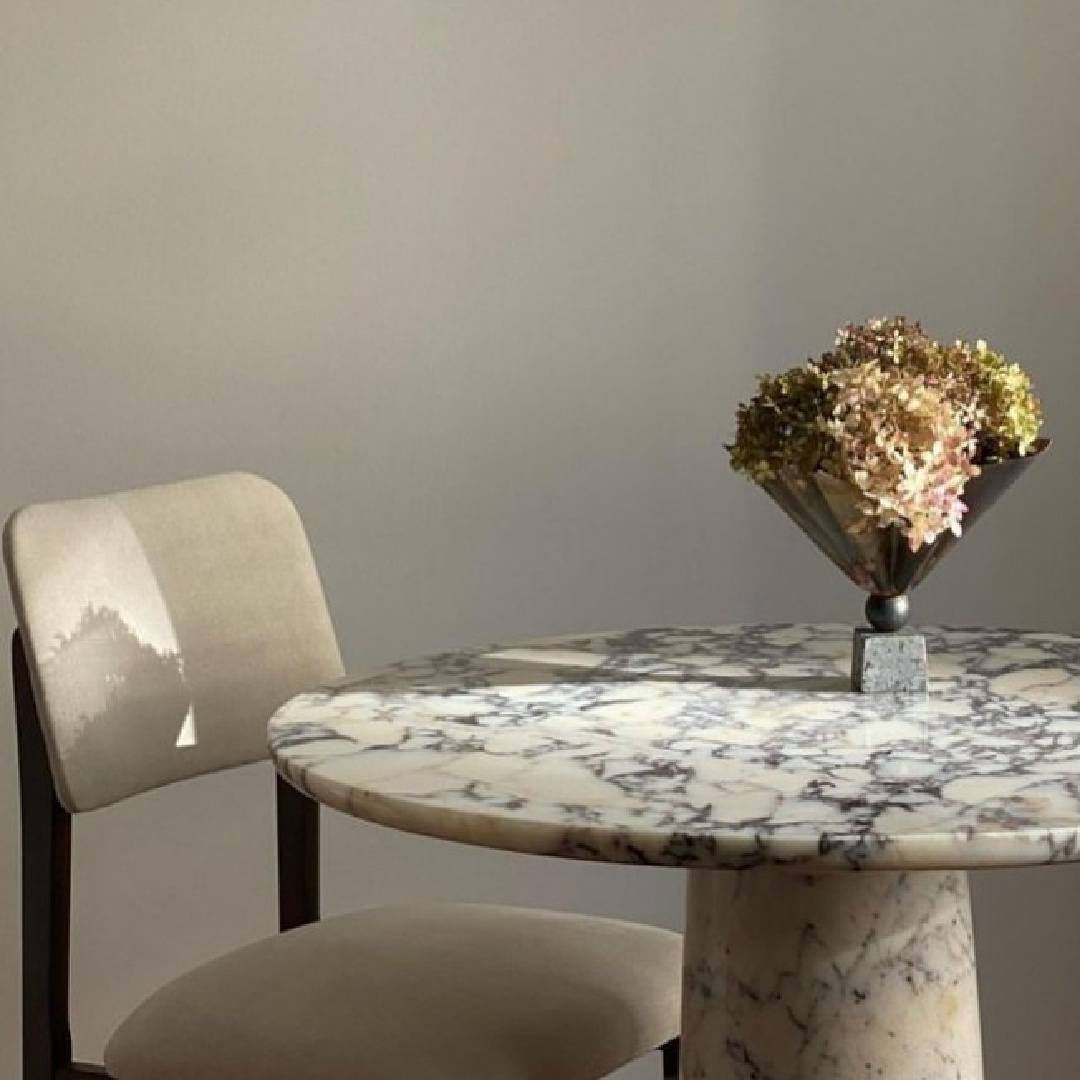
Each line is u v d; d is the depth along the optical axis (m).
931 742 2.06
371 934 2.55
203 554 2.73
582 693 2.32
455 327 3.45
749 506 3.50
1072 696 2.25
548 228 3.44
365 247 3.42
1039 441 2.28
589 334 3.46
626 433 3.48
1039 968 3.57
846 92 3.43
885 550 2.22
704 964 2.22
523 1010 2.34
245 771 3.51
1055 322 3.46
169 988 2.47
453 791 1.91
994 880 3.56
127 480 3.42
